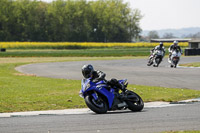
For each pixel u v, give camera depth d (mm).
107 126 29594
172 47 114938
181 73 89500
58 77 85125
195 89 59094
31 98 49438
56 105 43812
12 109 40969
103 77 37156
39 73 97750
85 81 37094
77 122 31875
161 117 33750
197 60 157750
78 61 159750
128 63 141500
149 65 123375
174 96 50406
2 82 72875
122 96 37906
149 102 45969
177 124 29969
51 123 31516
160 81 71688
